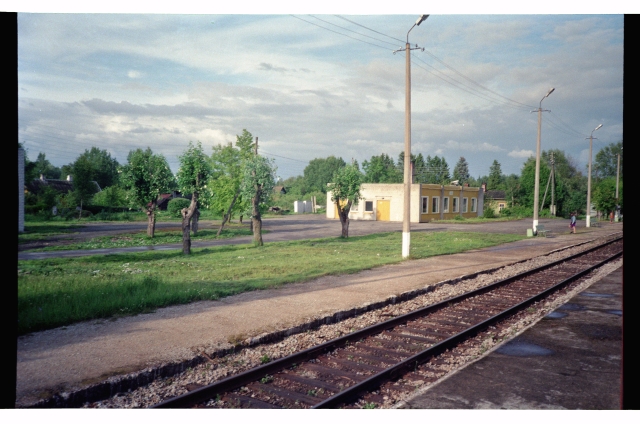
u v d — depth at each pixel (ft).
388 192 162.40
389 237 95.30
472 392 19.01
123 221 149.48
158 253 66.90
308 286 39.88
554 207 222.48
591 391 19.21
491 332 28.55
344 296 35.63
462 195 185.88
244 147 116.67
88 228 117.29
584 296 40.37
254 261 56.65
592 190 207.31
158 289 34.71
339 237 93.35
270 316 28.96
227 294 35.53
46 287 33.83
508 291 42.29
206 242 87.81
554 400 18.30
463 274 48.16
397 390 19.36
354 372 21.21
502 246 82.99
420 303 35.91
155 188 92.58
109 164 247.70
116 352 21.50
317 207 265.95
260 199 77.15
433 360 23.07
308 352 22.54
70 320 26.73
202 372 20.53
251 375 19.53
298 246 76.23
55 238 89.66
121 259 59.88
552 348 24.98
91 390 17.44
